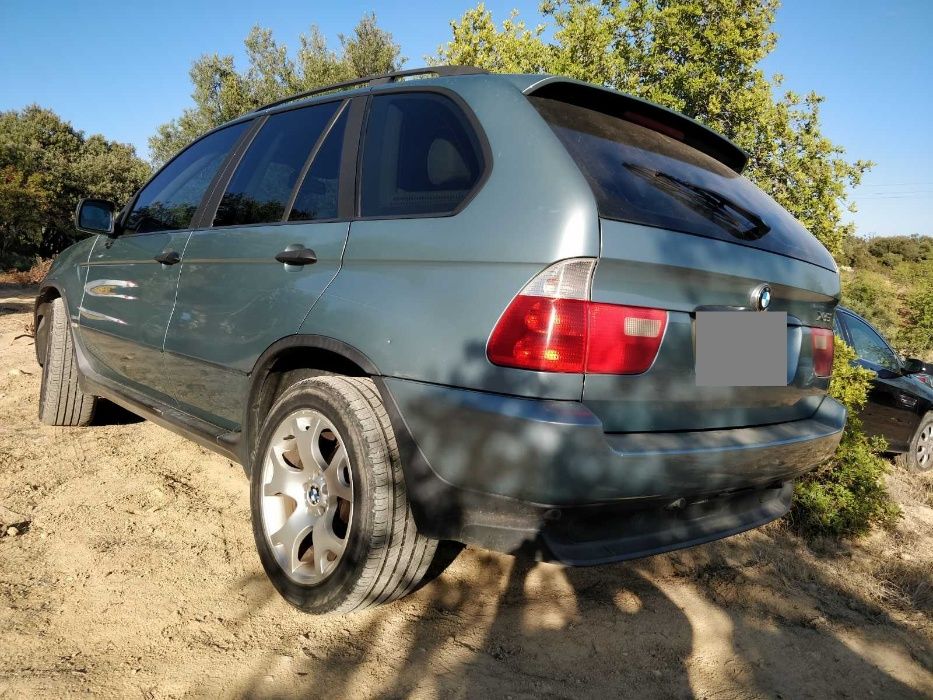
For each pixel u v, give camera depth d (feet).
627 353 6.14
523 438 5.77
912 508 14.83
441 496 6.37
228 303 8.85
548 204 6.17
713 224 7.22
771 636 8.21
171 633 6.93
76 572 7.99
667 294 6.48
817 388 8.63
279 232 8.50
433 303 6.55
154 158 117.08
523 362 5.93
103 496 10.25
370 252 7.30
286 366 8.44
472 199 6.72
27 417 13.94
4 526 8.93
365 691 6.27
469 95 7.48
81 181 123.65
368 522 6.70
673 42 41.86
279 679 6.33
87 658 6.40
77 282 12.88
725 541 10.99
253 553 8.89
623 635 7.78
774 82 42.01
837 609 9.27
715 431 7.07
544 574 9.02
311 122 9.29
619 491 5.99
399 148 7.82
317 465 7.32
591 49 40.68
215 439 9.07
